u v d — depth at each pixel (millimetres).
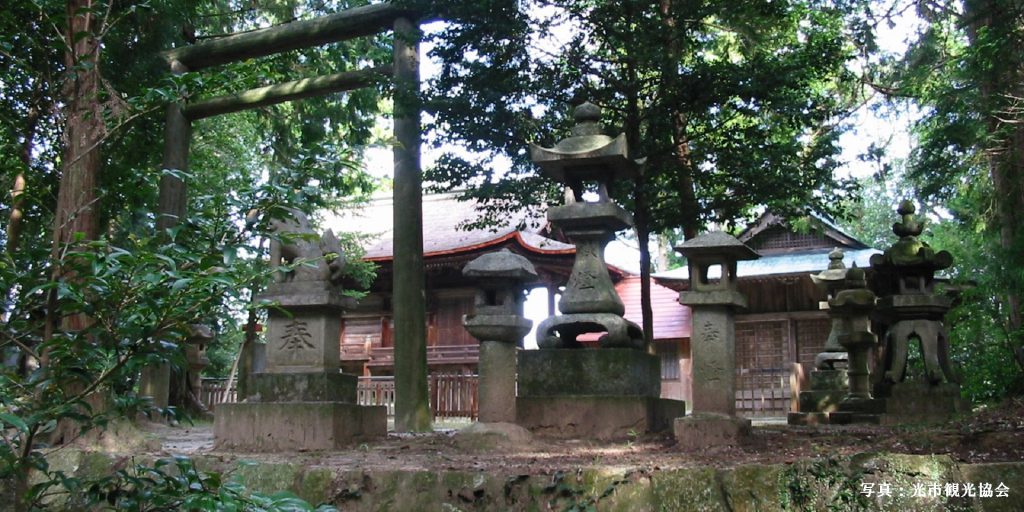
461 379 21453
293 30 14438
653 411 8641
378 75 13281
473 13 12008
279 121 19641
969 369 14719
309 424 8117
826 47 12188
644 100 13070
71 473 6785
